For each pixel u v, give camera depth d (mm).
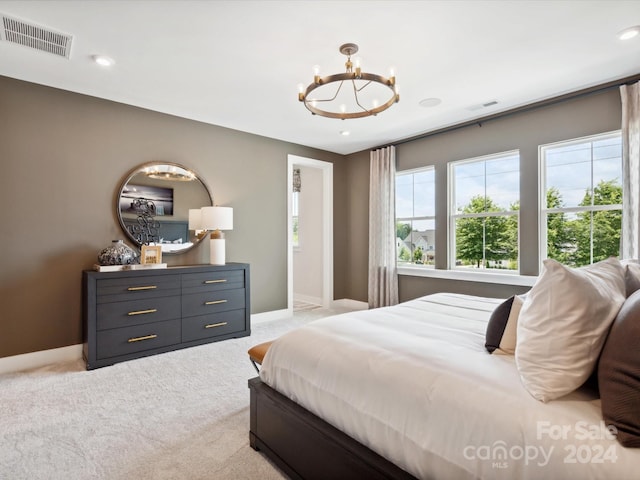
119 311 3004
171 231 3764
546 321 1094
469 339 1551
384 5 2002
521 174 3615
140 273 3117
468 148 4066
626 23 2184
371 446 1224
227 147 4254
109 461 1681
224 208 3822
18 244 2912
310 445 1427
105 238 3344
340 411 1342
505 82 3027
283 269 4836
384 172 4902
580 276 1082
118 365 2941
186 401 2307
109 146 3373
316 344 1590
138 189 3533
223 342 3615
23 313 2922
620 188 3037
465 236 4180
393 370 1259
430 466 1054
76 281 3178
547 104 3385
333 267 5562
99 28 2209
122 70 2773
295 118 3924
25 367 2906
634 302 980
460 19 2137
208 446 1813
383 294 4902
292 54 2543
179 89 3141
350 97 3324
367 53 2533
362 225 5465
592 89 3109
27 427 1976
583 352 1021
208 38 2330
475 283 3980
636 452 799
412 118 3934
